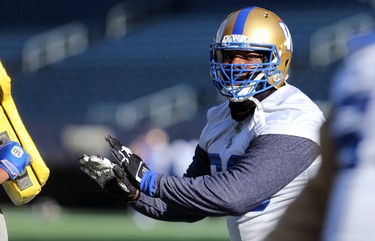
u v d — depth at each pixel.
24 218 54.06
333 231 5.74
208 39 72.75
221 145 13.20
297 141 11.96
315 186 6.05
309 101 12.71
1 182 12.84
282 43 12.80
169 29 74.88
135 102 67.88
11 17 80.19
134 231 46.06
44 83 72.94
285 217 6.17
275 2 73.50
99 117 66.88
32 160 13.39
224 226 50.09
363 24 66.94
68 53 75.31
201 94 66.19
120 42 75.19
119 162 12.30
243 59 12.69
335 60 65.94
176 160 56.91
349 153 5.80
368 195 5.66
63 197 59.22
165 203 13.10
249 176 11.77
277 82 12.80
